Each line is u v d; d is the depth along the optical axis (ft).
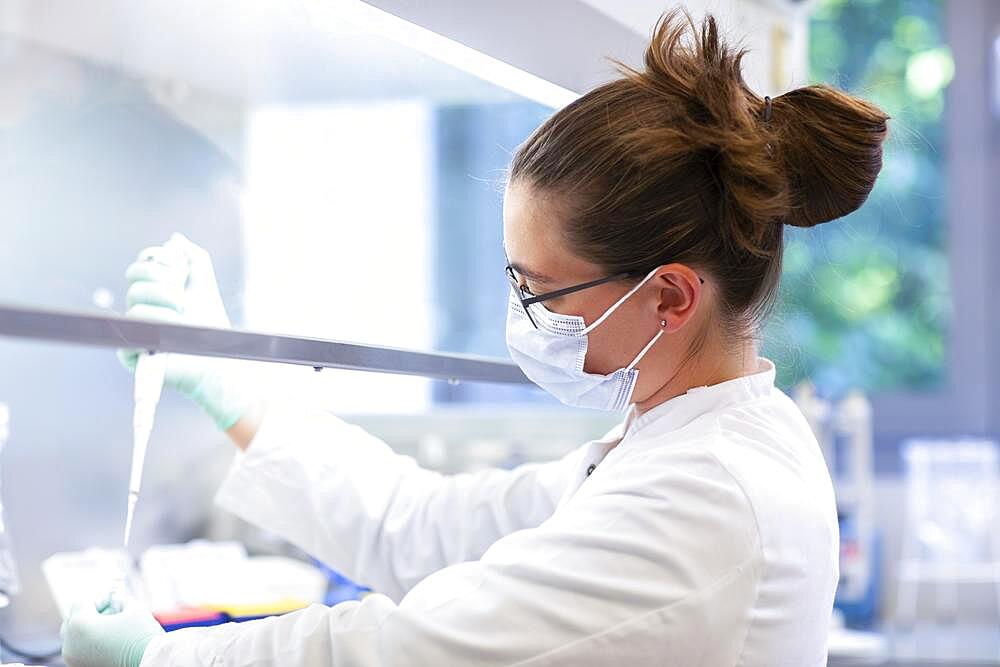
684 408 3.59
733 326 3.59
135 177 4.27
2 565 5.26
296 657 3.14
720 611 3.07
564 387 3.77
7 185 3.83
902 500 10.05
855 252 10.63
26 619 5.99
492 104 5.32
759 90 5.31
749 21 5.22
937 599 9.75
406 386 9.02
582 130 3.38
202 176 4.56
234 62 4.44
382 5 3.37
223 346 3.08
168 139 4.49
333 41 4.01
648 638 3.01
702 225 3.37
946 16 10.61
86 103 4.16
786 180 3.44
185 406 6.96
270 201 4.82
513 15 3.73
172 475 6.95
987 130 10.61
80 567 5.42
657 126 3.34
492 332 7.24
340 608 3.25
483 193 7.61
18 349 6.00
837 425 9.52
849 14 10.58
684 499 3.15
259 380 4.66
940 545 9.78
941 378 10.66
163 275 3.72
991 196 10.62
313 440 4.60
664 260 3.38
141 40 4.15
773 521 3.19
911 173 10.62
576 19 3.97
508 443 8.92
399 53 4.09
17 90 3.99
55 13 3.92
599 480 3.53
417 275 7.20
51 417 6.18
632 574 3.07
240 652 3.22
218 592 5.49
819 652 3.45
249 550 7.48
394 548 4.52
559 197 3.39
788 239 4.37
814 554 3.33
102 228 4.00
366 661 3.07
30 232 3.84
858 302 10.64
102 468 6.47
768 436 3.49
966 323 10.65
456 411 9.02
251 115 4.88
